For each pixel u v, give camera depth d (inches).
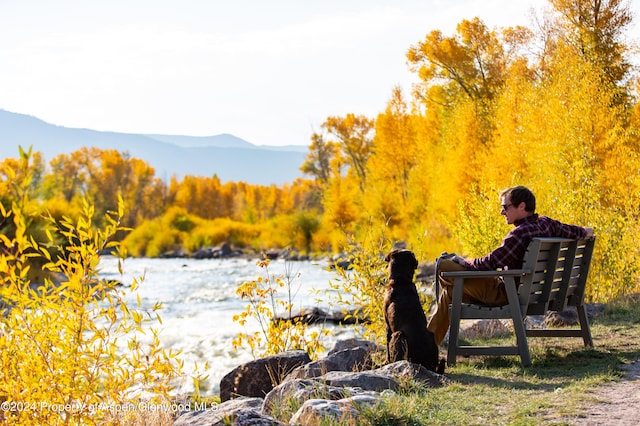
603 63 1090.7
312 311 589.3
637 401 175.8
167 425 190.5
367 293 344.2
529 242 243.9
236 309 776.3
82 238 197.9
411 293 246.7
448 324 262.2
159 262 2276.1
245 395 278.8
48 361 198.4
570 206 466.0
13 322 194.9
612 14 1239.5
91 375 197.6
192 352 493.0
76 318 197.5
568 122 854.5
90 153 4726.9
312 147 3137.3
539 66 1401.3
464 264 251.9
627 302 374.0
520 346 237.8
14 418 192.1
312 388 189.2
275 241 2647.6
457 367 243.3
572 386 196.2
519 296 243.9
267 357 283.9
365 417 161.2
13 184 184.9
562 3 1268.5
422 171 1557.6
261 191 5634.8
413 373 215.9
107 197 4411.9
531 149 943.0
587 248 268.1
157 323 650.8
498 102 1249.4
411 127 1717.5
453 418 168.1
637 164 786.2
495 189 526.6
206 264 2076.8
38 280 775.1
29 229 790.5
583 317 270.1
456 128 1323.8
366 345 299.1
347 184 1977.1
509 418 166.7
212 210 5132.9
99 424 197.6
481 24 1665.8
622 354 244.4
